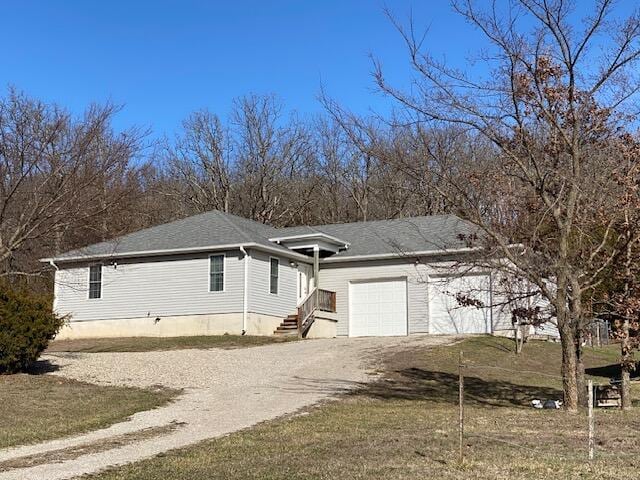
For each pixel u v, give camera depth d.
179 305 30.84
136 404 15.18
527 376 21.12
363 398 16.44
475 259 15.30
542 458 9.48
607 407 15.38
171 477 8.69
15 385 16.92
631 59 14.02
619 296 14.48
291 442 11.10
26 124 20.97
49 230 20.78
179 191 51.00
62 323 19.61
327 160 50.41
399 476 8.43
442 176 14.31
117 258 31.97
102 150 22.56
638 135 14.05
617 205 14.12
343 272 32.66
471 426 12.43
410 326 30.70
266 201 51.06
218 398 16.08
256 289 30.12
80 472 9.08
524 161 14.59
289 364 21.39
